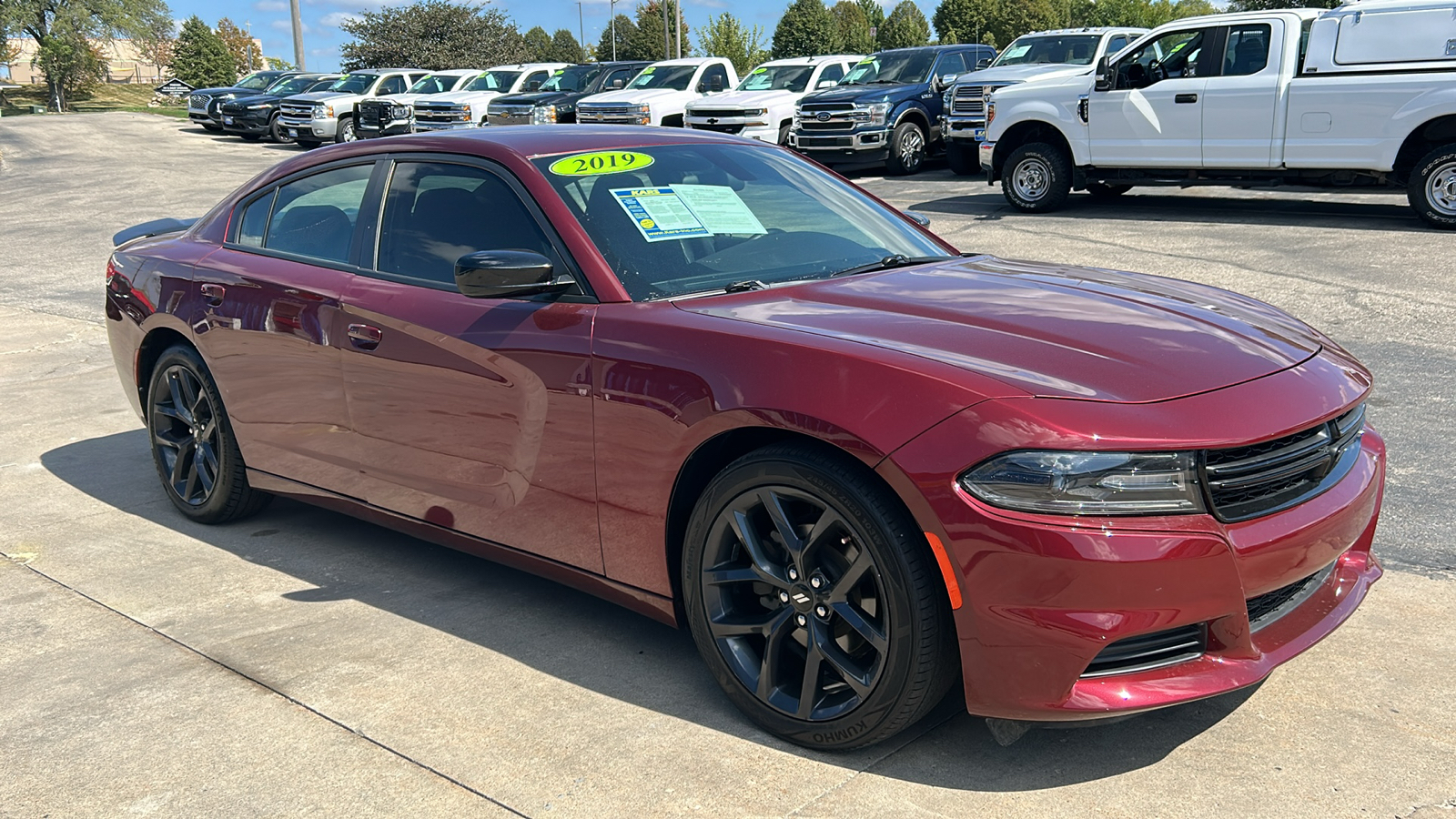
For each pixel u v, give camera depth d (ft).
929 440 7.84
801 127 57.52
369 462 12.19
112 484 16.79
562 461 10.14
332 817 8.26
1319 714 9.14
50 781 8.86
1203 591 7.66
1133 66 38.78
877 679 8.32
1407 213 37.63
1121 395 7.94
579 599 12.14
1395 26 33.83
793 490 8.60
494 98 81.76
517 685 10.18
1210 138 37.68
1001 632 7.77
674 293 10.16
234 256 13.96
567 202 10.78
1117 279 11.03
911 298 9.86
